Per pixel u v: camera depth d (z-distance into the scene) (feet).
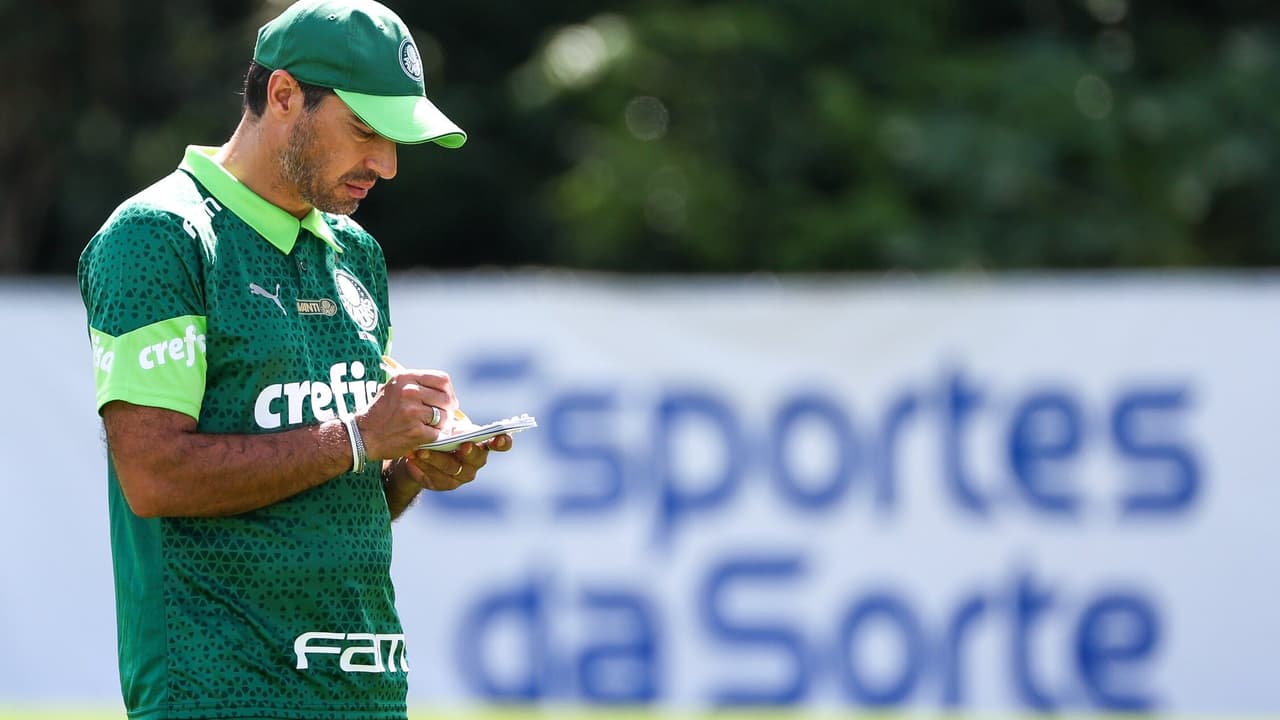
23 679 82.74
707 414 81.66
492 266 153.28
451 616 81.76
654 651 80.89
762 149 135.33
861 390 81.10
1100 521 79.77
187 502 32.19
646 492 81.61
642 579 81.25
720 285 126.21
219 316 33.01
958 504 80.33
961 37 148.87
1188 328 80.02
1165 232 126.62
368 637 34.45
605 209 129.80
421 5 149.69
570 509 81.87
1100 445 80.07
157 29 146.92
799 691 80.07
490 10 149.69
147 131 143.64
